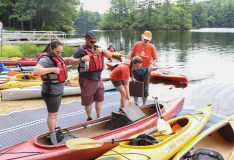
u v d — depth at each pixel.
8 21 39.84
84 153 3.30
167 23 89.69
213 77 11.01
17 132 4.51
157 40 36.09
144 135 3.48
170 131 4.00
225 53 20.30
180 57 17.91
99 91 4.58
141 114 4.30
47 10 39.25
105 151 3.58
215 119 5.34
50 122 3.74
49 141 3.42
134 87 5.20
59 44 3.51
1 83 7.12
